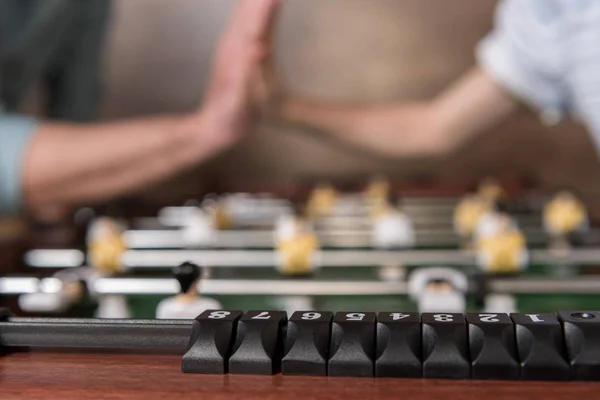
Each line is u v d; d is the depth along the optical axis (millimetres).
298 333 276
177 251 973
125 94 2285
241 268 845
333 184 2121
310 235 803
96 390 264
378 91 2291
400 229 965
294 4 2264
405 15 2254
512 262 744
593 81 616
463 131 759
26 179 597
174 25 2266
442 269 822
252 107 587
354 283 740
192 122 596
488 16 2227
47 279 636
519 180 2145
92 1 1228
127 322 297
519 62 691
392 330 274
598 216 1250
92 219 1026
